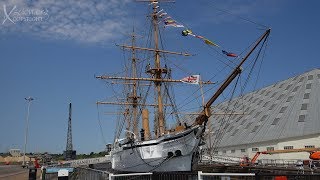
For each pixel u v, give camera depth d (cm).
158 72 4256
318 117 7131
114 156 4191
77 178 2944
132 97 5753
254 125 8688
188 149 3175
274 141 7419
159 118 3941
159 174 1678
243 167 4209
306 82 8575
